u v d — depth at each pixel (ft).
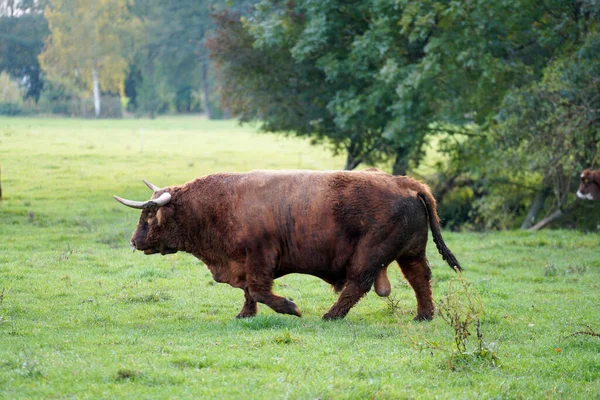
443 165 346.54
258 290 128.57
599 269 189.98
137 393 84.58
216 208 131.75
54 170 413.39
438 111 297.12
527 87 265.34
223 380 90.12
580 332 116.98
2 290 145.79
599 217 296.30
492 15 265.75
